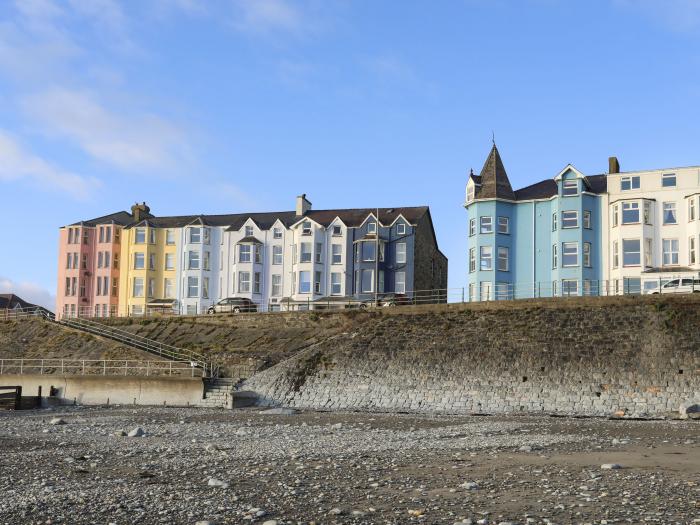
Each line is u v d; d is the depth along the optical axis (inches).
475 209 2994.6
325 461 911.7
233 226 3651.6
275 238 3545.8
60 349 2728.8
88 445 1112.2
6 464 890.7
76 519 583.5
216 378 2187.5
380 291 3321.9
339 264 3415.4
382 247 3351.4
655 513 587.2
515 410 1861.5
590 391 1852.9
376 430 1368.1
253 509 608.4
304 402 2054.6
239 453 999.6
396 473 808.9
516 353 2022.6
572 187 2869.1
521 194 3029.0
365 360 2146.9
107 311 3742.6
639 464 867.4
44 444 1128.8
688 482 729.0
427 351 2124.8
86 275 3836.1
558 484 726.5
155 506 629.3
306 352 2237.9
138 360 2427.4
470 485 711.7
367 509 617.3
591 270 2829.7
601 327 2021.4
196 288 3614.7
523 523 563.8
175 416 1721.2
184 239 3666.3
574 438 1183.6
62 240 3885.3
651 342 1929.1
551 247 2898.6
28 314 3127.5
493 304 2210.9
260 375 2192.4
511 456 950.4
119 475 803.4
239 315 2679.6
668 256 2733.8
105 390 2199.8
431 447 1066.7
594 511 599.5
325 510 615.5
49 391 2239.2
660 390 1802.4
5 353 2792.8
